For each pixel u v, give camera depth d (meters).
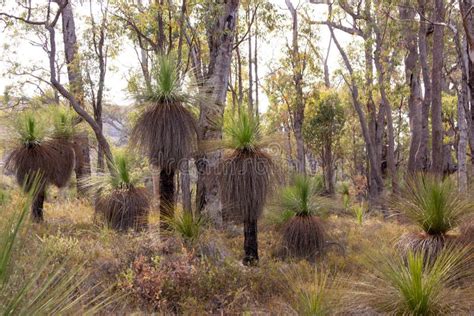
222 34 11.05
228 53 11.12
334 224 10.67
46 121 10.13
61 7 11.98
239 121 7.24
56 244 5.92
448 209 5.80
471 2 6.83
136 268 5.91
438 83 13.69
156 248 6.71
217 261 6.84
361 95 20.39
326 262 7.53
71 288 2.44
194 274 5.95
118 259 6.34
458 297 4.28
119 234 8.28
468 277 4.61
